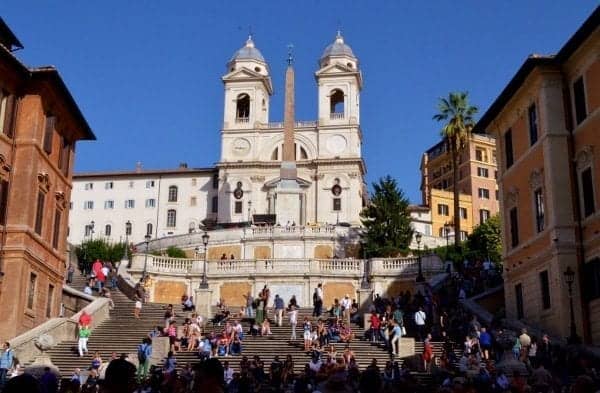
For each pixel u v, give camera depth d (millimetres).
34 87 32781
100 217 108312
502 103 39062
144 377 25688
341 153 101375
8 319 30422
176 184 108062
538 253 34594
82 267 71250
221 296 55594
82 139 40281
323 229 76688
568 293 31578
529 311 35625
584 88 32406
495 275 44594
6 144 31438
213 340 31875
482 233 71062
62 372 28375
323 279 55688
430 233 110312
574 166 33250
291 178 95500
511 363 25766
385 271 55438
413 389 9492
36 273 33188
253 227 78562
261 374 24609
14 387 5328
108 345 32594
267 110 108625
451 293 43625
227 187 101000
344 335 33812
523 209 37031
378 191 77000
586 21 30016
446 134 67312
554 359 27516
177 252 74062
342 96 106625
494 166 120750
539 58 33812
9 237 31312
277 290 55438
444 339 33344
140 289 44125
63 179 37344
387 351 31938
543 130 34125
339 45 108250
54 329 31781
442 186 127312
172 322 34500
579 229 32438
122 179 109312
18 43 34062
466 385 10922
